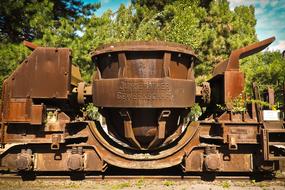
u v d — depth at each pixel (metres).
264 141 6.17
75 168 6.35
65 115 6.78
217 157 6.36
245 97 6.67
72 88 7.46
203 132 6.84
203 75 18.30
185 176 6.68
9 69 12.77
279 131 6.20
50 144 6.67
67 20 14.51
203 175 6.77
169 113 6.29
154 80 6.09
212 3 20.00
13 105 6.48
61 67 6.57
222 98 7.10
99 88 6.52
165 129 6.84
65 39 13.52
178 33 15.43
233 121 6.55
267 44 6.88
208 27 18.77
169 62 6.32
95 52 6.77
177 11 17.41
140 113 6.45
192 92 6.61
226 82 6.67
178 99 6.24
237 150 6.66
